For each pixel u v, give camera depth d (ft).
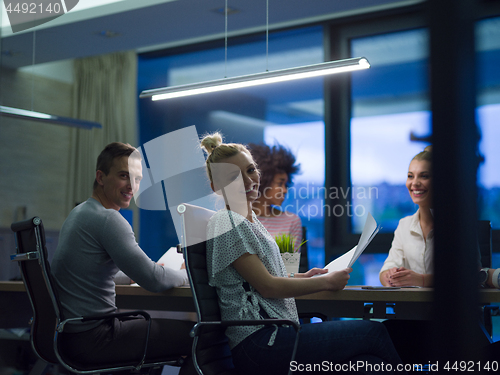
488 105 12.34
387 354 5.04
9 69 18.04
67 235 6.11
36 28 15.58
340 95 15.67
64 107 19.40
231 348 5.19
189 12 14.32
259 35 16.71
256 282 5.05
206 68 18.97
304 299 6.27
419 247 8.30
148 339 6.00
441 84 1.57
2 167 17.31
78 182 19.03
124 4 14.30
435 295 1.58
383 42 15.35
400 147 14.98
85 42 16.57
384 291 5.69
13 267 15.38
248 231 5.15
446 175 1.56
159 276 6.21
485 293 5.14
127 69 18.74
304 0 13.38
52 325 5.89
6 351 9.43
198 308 5.07
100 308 6.02
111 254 6.02
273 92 17.35
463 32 1.57
